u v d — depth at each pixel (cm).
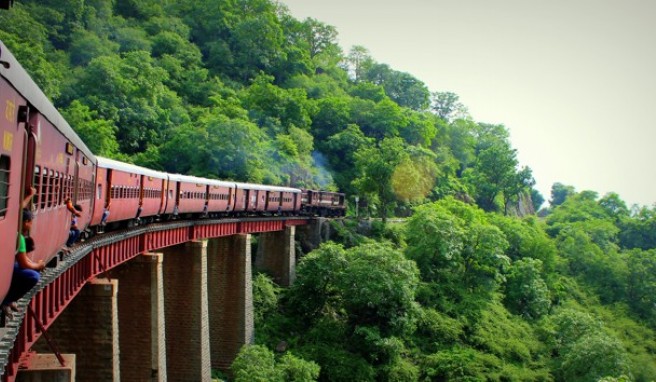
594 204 15838
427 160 11644
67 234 2592
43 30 12100
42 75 9569
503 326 7894
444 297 8044
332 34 19612
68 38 12850
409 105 19600
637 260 11038
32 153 1644
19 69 1465
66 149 2384
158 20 15512
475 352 7131
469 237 8788
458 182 14212
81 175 2897
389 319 6831
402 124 14300
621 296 10644
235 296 6203
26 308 1953
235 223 6506
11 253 1463
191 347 5125
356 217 9912
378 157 10131
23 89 1512
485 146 17912
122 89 10644
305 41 19050
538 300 8862
